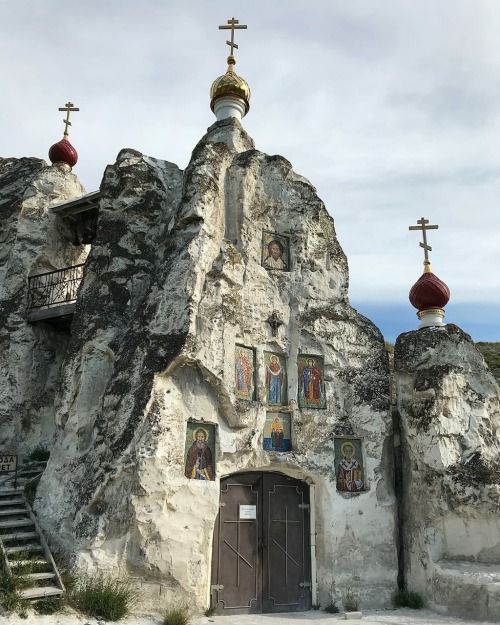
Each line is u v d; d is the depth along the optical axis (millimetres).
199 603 12352
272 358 15016
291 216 16172
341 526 14258
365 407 15367
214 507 12945
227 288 14375
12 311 17531
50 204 19047
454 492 13984
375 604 13930
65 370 15102
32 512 13445
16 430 16562
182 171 18109
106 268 15992
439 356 15594
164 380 13141
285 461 14227
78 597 11125
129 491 12312
